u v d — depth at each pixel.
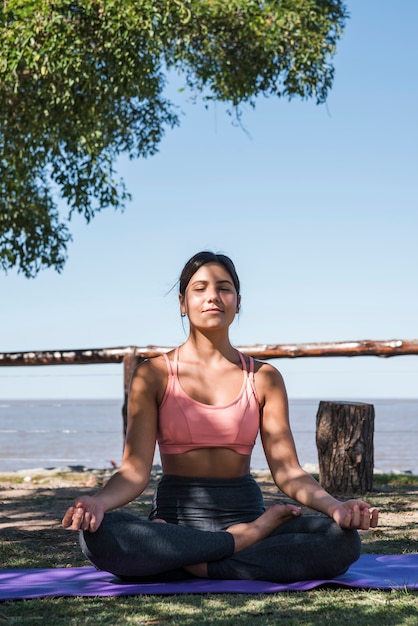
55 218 13.01
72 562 3.54
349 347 8.07
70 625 2.33
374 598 2.66
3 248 12.54
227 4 9.99
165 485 3.16
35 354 9.01
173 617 2.41
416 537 4.19
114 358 8.59
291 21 10.59
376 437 42.97
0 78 9.34
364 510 2.86
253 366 3.33
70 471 8.13
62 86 10.11
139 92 10.57
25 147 11.17
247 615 2.43
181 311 3.39
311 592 2.76
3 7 9.34
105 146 11.95
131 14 9.05
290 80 11.08
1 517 4.97
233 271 3.35
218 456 3.15
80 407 189.38
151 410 3.20
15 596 2.69
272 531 3.02
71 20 9.29
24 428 58.97
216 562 2.97
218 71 11.34
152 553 2.85
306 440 34.69
